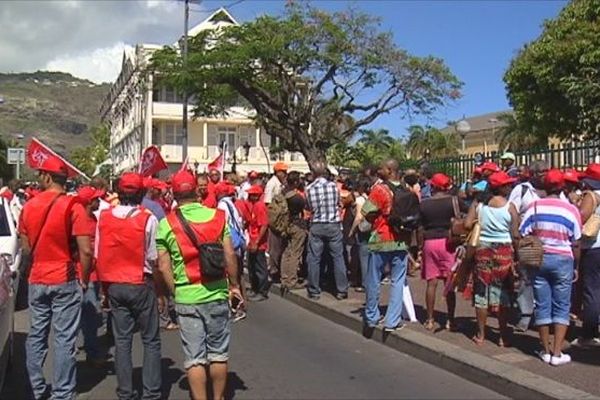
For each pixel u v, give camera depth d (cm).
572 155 1282
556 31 3094
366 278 1000
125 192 683
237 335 1012
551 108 3145
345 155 5388
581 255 827
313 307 1192
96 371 838
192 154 5531
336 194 1206
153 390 686
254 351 914
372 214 944
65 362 686
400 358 876
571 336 891
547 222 761
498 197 832
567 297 764
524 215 796
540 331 774
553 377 715
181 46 3070
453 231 867
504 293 837
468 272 873
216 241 636
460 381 773
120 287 673
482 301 842
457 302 1155
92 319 845
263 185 1594
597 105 2569
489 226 833
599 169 817
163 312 1040
